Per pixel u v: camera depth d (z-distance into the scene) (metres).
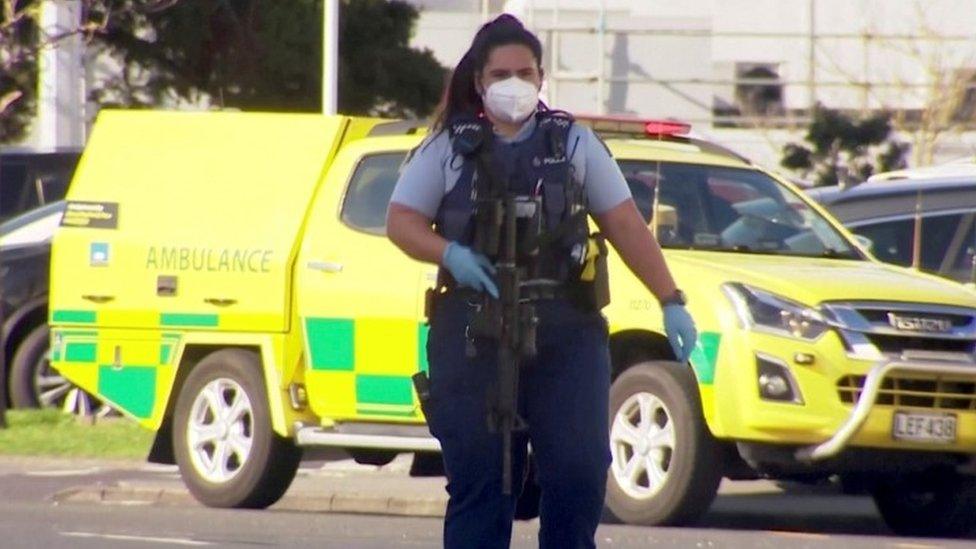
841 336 36.28
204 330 43.12
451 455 21.08
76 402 60.41
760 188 42.38
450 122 21.27
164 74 99.44
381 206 41.44
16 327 60.44
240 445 42.53
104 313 44.44
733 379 36.53
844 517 44.12
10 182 70.50
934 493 40.22
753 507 45.88
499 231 20.73
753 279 37.19
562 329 20.95
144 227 44.25
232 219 43.31
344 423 41.25
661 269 21.30
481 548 21.16
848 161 107.69
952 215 48.06
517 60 21.12
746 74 134.38
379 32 102.75
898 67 123.38
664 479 37.59
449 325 21.11
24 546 36.16
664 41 135.12
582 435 20.91
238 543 36.66
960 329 37.31
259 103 100.25
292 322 42.00
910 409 36.41
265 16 97.75
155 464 49.22
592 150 21.34
